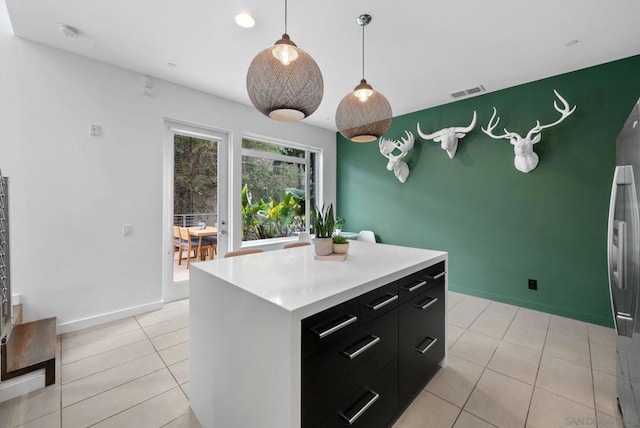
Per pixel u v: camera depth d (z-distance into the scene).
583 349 2.30
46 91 2.46
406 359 1.63
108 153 2.78
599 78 2.72
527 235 3.19
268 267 1.60
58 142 2.52
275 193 4.54
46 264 2.48
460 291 3.73
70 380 1.90
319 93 1.38
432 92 3.42
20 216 2.37
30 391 1.77
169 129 3.32
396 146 4.07
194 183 3.56
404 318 1.60
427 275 1.85
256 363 1.12
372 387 1.36
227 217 3.87
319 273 1.47
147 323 2.78
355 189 5.02
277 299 1.07
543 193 3.07
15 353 1.89
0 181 1.74
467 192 3.64
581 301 2.87
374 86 3.25
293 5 1.94
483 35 2.27
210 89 3.40
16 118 2.34
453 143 3.60
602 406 1.65
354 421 1.25
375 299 1.37
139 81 2.97
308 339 1.03
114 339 2.46
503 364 2.09
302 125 4.71
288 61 1.30
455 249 3.77
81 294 2.66
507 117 3.29
